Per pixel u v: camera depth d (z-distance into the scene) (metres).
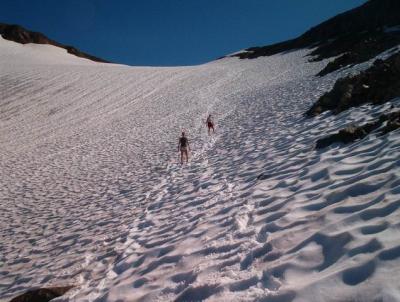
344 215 3.96
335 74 22.88
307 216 4.38
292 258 3.49
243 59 68.31
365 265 2.85
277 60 53.53
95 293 4.66
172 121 24.67
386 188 4.20
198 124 21.81
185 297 3.65
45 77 41.38
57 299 4.80
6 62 52.28
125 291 4.36
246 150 10.71
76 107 31.83
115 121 26.95
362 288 2.62
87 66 51.03
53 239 7.88
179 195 8.41
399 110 7.39
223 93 33.28
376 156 5.57
